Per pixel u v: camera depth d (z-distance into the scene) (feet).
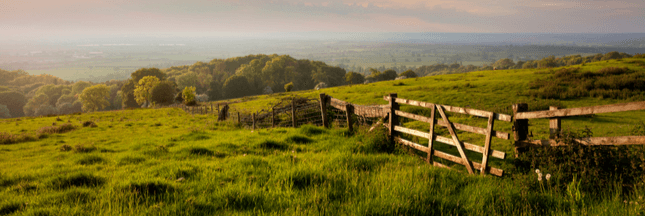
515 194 14.60
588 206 13.10
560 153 16.93
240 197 14.69
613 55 545.44
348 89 173.37
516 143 18.66
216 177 18.78
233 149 29.25
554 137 17.03
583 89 88.79
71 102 540.93
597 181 14.87
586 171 15.43
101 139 60.49
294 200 14.14
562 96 85.97
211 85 542.16
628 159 15.05
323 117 39.93
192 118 117.80
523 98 87.81
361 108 33.14
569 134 16.43
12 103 532.32
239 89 526.98
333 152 25.36
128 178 18.11
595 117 47.88
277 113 68.44
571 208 12.55
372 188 15.48
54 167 24.95
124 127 88.07
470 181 17.42
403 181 16.25
